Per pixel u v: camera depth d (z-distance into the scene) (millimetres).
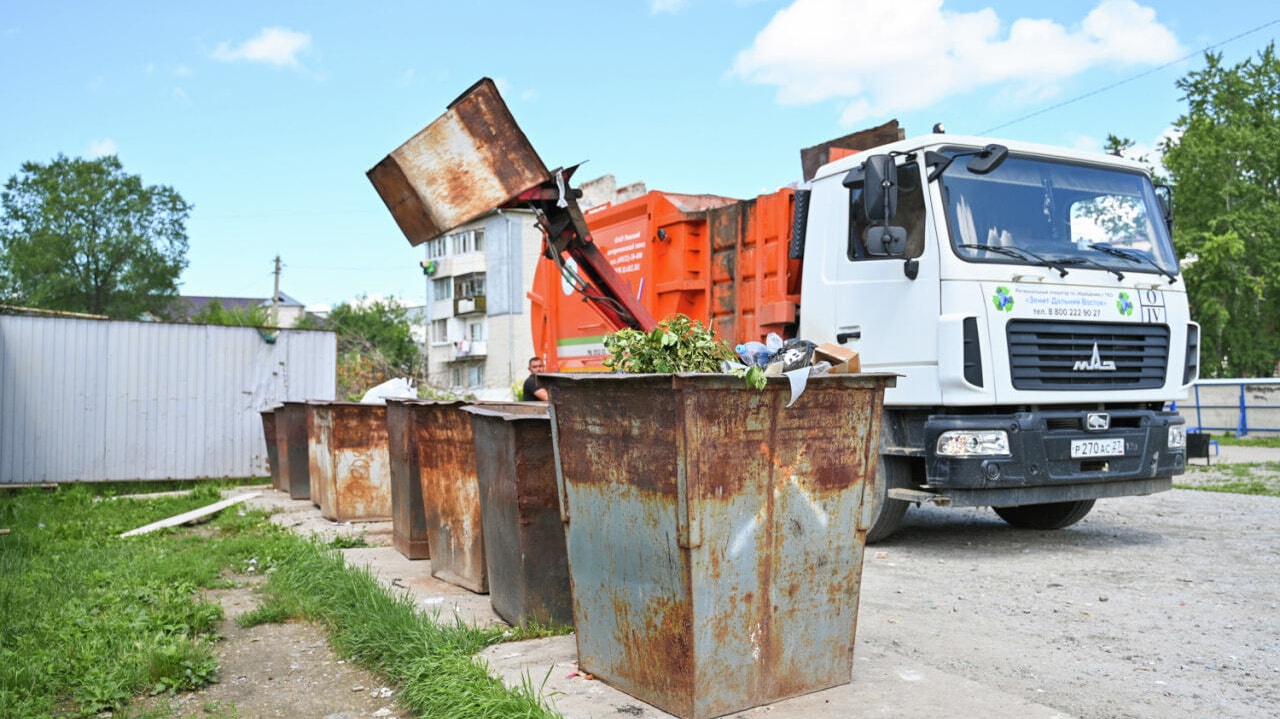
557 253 7512
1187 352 7484
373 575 6012
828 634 3570
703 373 3145
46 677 4234
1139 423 7137
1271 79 38250
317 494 10008
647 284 9266
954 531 8289
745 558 3314
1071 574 6164
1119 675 4012
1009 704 3398
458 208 6812
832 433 3531
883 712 3320
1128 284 7129
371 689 4250
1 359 13000
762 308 8039
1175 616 4980
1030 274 6746
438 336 60000
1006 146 7059
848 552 3611
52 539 8305
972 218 6785
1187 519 8633
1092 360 6902
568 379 3611
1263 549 6895
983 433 6520
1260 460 14547
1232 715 3508
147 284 59156
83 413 13359
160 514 10281
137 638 4801
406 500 6910
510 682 3672
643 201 9328
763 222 8062
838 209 7441
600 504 3594
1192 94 40031
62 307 57094
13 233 58031
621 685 3564
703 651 3227
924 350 6730
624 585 3500
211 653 4738
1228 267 35750
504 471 4750
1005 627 4828
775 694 3434
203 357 13992
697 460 3174
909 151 6922
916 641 4559
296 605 5633
